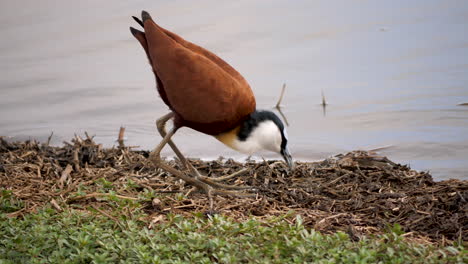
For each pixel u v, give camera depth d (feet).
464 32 56.65
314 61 54.95
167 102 34.78
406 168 37.68
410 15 60.90
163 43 33.68
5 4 67.87
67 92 53.72
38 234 26.20
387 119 46.29
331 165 38.27
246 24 60.85
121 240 25.85
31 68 57.00
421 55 53.93
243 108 33.40
